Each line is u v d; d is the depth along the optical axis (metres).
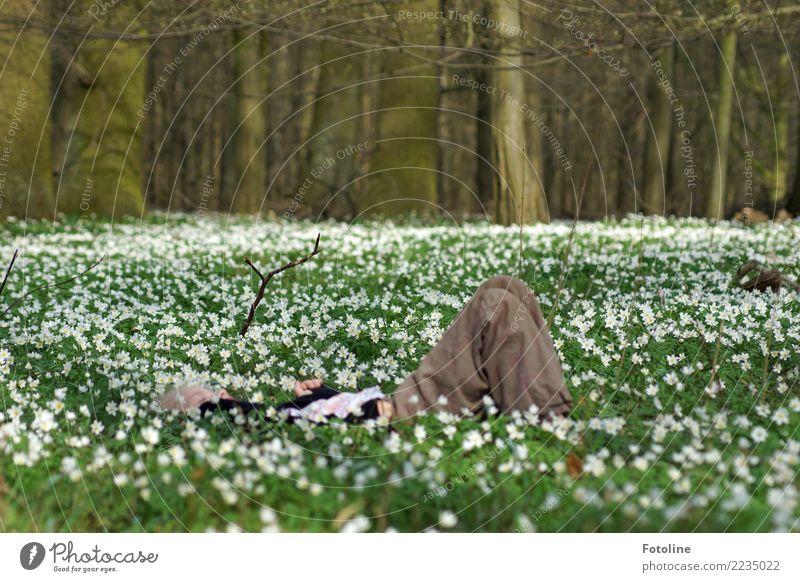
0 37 21.34
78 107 27.59
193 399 7.05
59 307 11.22
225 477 5.73
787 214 23.09
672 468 5.88
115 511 5.64
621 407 7.18
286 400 7.47
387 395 6.93
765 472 5.82
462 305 11.43
